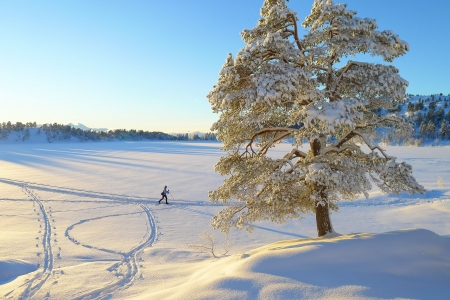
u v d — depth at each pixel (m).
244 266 5.69
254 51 7.46
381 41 7.63
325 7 7.50
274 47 7.31
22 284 7.69
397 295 4.36
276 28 8.29
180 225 16.48
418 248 6.06
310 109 6.91
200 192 25.97
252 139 9.36
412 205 19.11
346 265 5.38
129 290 7.15
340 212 18.44
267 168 8.67
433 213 16.97
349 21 7.49
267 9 8.13
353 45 7.21
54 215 18.03
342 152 9.20
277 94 6.66
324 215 8.69
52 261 9.95
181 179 33.38
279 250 6.23
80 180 32.19
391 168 7.61
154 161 54.38
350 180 7.14
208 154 72.31
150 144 137.50
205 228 15.91
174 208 20.62
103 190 26.55
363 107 7.98
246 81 7.84
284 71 6.98
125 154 71.88
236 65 7.54
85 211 19.33
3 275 8.45
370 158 8.09
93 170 41.25
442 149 75.38
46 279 8.12
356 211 18.56
